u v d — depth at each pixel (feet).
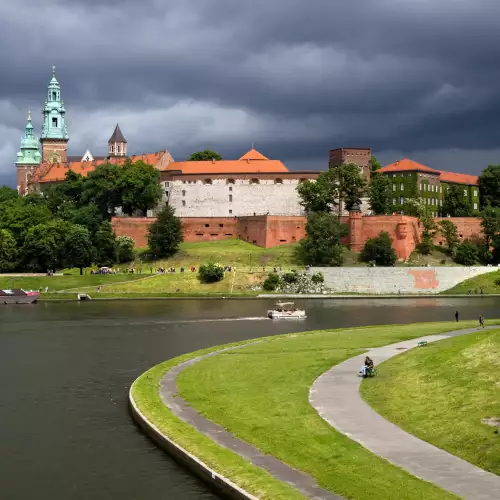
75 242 598.34
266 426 166.20
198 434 162.50
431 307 473.26
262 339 313.73
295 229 648.79
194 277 562.66
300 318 411.54
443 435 153.99
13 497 137.90
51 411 196.85
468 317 416.87
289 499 124.26
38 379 239.71
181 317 414.82
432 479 129.49
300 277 561.02
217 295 527.81
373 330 337.72
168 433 164.96
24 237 631.15
